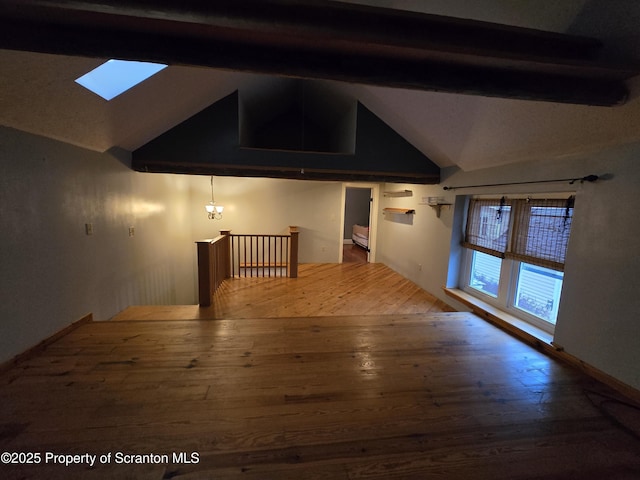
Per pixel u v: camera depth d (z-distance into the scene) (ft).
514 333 9.39
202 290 12.18
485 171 11.21
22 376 6.34
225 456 4.54
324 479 4.22
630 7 4.08
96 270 9.56
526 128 7.88
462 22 3.68
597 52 4.57
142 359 7.20
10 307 6.53
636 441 5.10
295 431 5.08
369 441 4.93
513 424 5.44
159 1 2.99
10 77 5.33
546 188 8.56
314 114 20.15
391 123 13.28
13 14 3.15
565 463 4.63
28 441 4.67
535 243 9.32
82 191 8.82
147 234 13.34
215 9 3.10
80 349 7.56
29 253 6.98
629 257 6.31
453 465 4.53
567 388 6.59
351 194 33.22
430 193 15.34
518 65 4.36
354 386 6.41
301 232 21.88
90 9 2.89
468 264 13.16
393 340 8.74
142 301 12.89
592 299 7.11
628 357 6.31
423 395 6.19
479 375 7.03
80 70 6.08
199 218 20.44
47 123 7.00
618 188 6.53
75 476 4.12
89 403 5.58
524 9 5.34
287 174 13.20
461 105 8.77
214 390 6.09
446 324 10.05
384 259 21.95
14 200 6.56
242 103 13.83
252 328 9.20
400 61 4.31
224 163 12.59
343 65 4.18
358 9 3.33
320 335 8.89
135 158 11.87
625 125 5.93
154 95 8.93
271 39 3.73
